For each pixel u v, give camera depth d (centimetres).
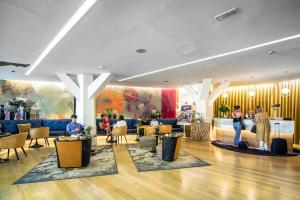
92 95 852
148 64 670
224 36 417
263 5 297
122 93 1295
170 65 682
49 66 708
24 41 458
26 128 923
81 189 390
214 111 1335
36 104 1102
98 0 285
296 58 581
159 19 343
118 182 428
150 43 462
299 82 977
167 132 954
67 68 742
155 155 682
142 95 1355
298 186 414
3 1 294
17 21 357
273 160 629
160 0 285
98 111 1224
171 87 1350
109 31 395
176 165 560
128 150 762
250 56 562
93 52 538
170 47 489
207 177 465
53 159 617
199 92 1034
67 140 518
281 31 391
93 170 507
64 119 1088
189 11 315
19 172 489
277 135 796
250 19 341
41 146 817
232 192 381
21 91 1073
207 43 460
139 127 968
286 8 305
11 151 726
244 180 447
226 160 624
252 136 852
